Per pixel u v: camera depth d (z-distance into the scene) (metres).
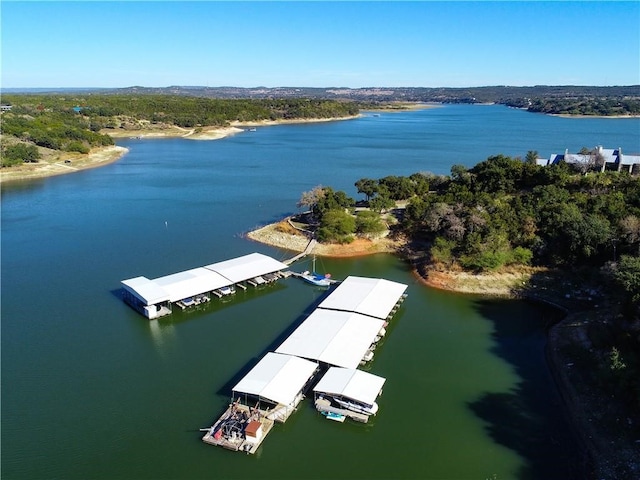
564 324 72.06
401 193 134.50
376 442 49.72
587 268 85.56
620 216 89.44
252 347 67.94
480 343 69.31
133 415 53.50
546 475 45.44
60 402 55.72
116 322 75.00
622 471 44.25
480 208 102.62
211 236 117.69
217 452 48.19
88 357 65.19
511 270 89.12
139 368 62.62
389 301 75.69
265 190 166.75
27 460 47.06
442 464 46.94
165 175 195.50
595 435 49.22
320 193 124.25
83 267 97.44
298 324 74.62
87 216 136.00
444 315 77.62
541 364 64.12
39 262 100.06
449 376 61.28
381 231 110.19
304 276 91.38
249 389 52.56
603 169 127.62
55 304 80.75
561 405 55.50
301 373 56.12
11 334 70.94
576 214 90.69
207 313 78.44
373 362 64.25
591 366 58.97
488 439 50.25
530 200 104.00
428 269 94.00
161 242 113.25
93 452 48.19
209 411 54.25
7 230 123.00
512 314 77.88
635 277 60.66
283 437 50.31
